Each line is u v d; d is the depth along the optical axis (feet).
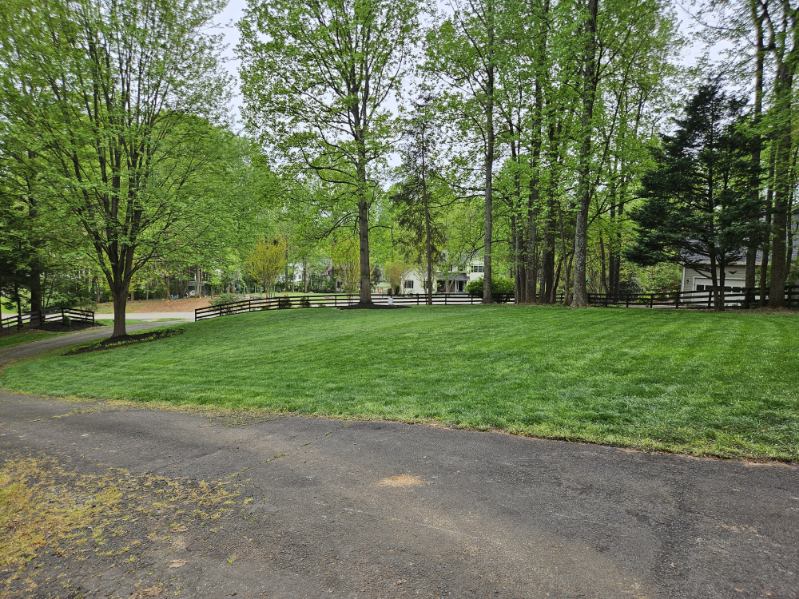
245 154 70.28
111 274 71.15
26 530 11.56
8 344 73.82
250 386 28.07
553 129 68.69
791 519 9.81
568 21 53.83
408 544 9.66
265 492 12.87
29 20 50.49
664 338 31.42
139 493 13.44
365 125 76.95
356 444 16.57
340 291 230.27
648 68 72.23
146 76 57.41
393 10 72.33
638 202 92.22
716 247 52.29
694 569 8.18
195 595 8.36
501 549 9.24
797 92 33.37
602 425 16.40
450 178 85.76
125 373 37.70
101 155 55.21
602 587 7.83
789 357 23.54
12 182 57.31
